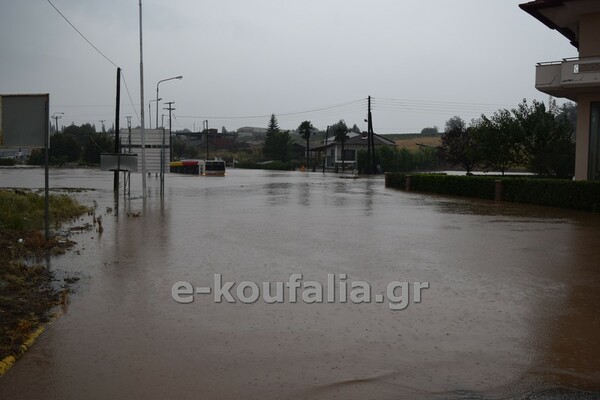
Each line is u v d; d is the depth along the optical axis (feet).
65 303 24.12
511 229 50.57
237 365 17.31
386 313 23.06
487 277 30.04
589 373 17.01
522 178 88.94
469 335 20.35
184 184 134.10
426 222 55.88
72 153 328.08
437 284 28.30
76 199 81.10
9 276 27.99
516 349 18.97
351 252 37.37
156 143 108.68
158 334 20.18
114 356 18.01
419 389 15.74
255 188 119.24
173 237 44.01
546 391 15.71
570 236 46.03
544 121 103.14
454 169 267.80
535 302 24.98
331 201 84.12
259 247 39.24
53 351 18.42
